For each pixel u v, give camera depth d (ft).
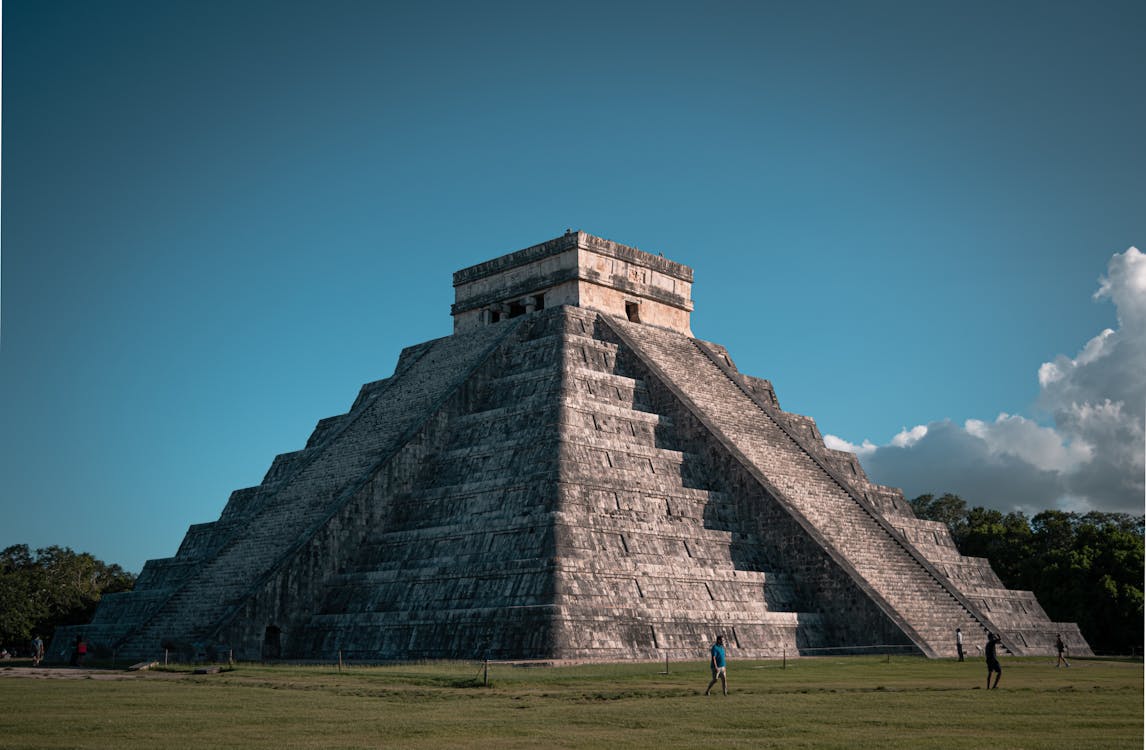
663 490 169.99
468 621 148.97
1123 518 288.30
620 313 214.07
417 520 175.32
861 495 203.31
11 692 101.04
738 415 199.31
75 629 208.64
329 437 216.54
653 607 151.43
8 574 246.47
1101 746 60.08
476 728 71.51
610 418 178.81
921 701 87.15
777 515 172.35
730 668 128.16
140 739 66.13
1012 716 75.56
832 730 68.85
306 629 166.61
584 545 152.05
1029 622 201.36
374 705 87.61
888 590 166.81
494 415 182.80
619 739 65.72
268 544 178.81
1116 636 229.25
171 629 169.27
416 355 225.15
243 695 97.40
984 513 312.71
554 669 124.98
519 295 216.33
